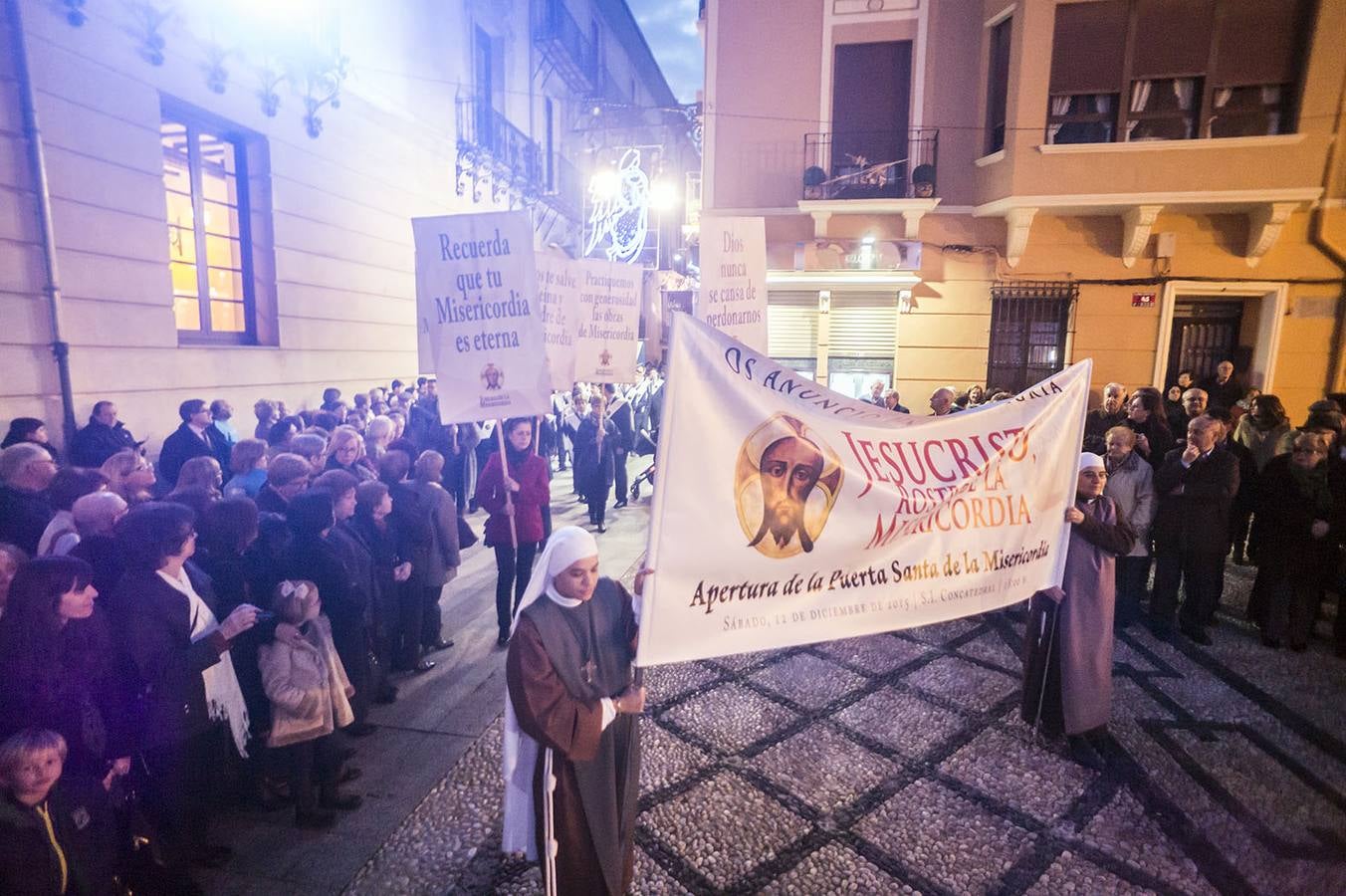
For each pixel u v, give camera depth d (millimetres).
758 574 2643
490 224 4941
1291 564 5539
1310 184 9414
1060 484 3348
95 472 3945
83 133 6594
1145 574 5953
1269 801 3693
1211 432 5668
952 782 3836
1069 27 9891
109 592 3146
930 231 11156
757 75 11500
